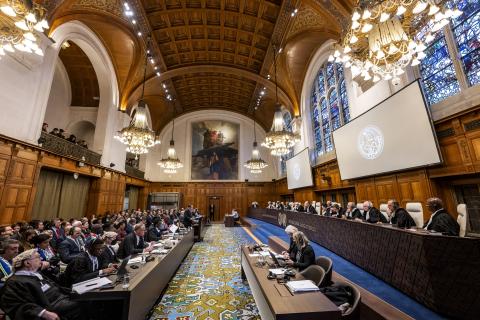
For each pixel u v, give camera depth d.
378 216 5.13
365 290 3.12
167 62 12.89
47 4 6.47
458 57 4.79
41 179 7.69
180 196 18.41
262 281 2.63
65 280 3.09
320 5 7.40
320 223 6.35
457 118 4.79
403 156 5.69
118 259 4.30
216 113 20.52
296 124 13.38
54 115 11.03
